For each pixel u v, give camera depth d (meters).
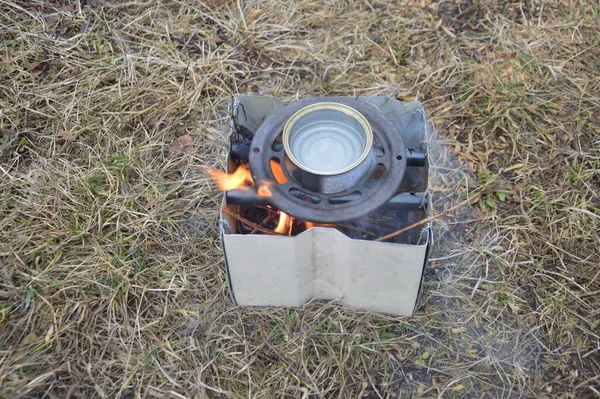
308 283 0.74
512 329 0.77
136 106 0.97
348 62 1.06
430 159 0.93
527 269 0.82
